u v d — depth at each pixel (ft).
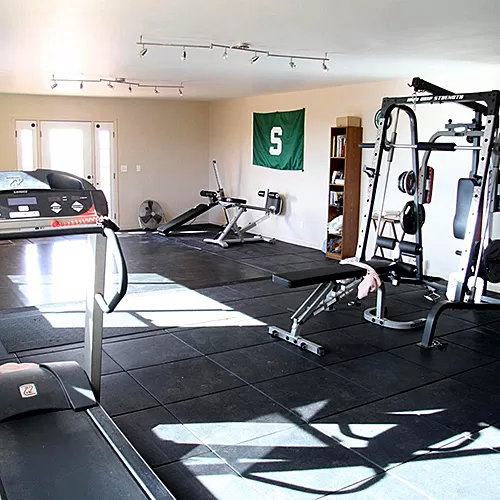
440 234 22.57
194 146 36.86
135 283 20.99
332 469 9.04
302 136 29.37
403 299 19.62
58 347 14.05
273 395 11.73
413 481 8.75
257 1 11.45
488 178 16.10
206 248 28.78
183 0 11.45
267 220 32.68
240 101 34.12
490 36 14.57
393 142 16.49
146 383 12.16
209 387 12.05
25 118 31.48
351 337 15.53
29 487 7.06
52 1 11.64
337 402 11.48
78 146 33.12
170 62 19.84
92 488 7.13
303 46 16.42
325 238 28.27
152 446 9.61
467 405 11.47
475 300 17.21
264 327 16.15
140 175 35.17
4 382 9.13
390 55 17.71
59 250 26.94
